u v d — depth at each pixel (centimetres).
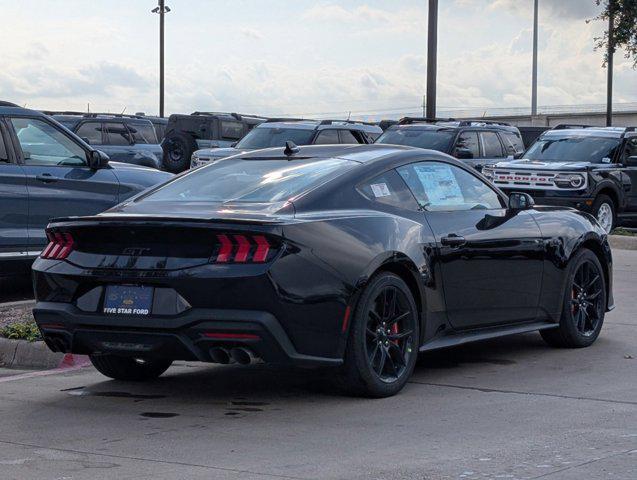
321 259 663
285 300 643
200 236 651
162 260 659
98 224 673
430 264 746
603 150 2048
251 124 3253
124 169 1227
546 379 774
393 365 718
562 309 884
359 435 611
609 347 910
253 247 645
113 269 670
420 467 538
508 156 2203
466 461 549
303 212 685
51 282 695
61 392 749
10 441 607
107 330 671
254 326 638
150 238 664
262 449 581
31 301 1098
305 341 658
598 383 759
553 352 887
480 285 796
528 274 841
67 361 848
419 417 655
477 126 2250
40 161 1158
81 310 682
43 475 532
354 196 721
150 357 674
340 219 692
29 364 856
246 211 680
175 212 696
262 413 673
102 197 1193
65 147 1179
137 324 659
